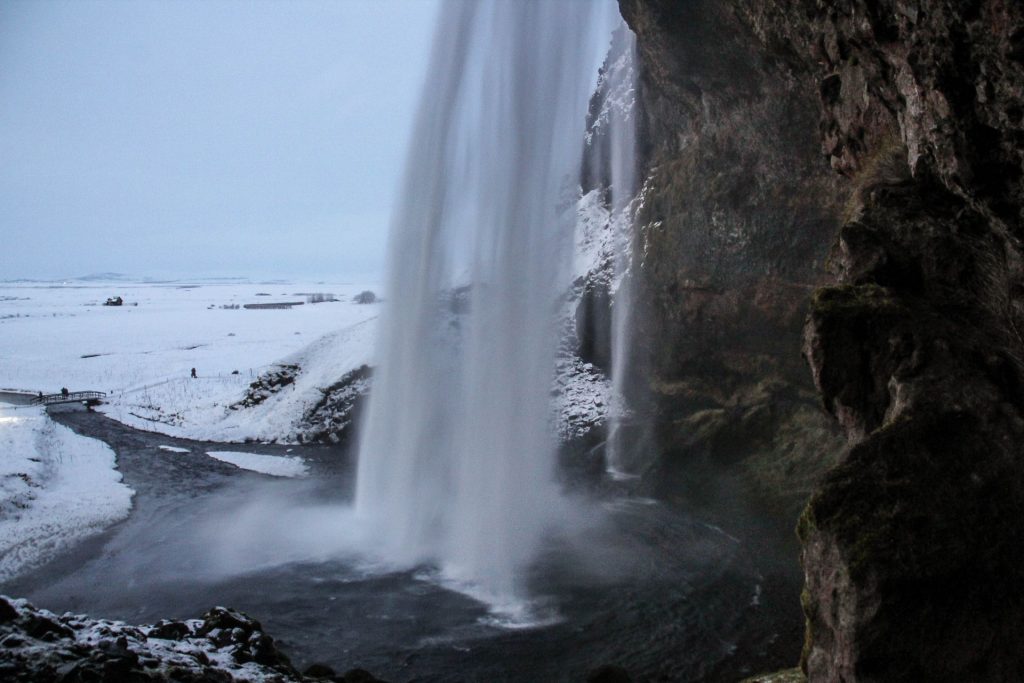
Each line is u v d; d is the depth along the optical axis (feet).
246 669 31.14
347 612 47.88
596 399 92.84
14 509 70.38
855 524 21.43
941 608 20.20
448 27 77.36
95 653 27.76
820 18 45.09
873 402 26.53
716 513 65.10
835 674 21.16
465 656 41.70
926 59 27.61
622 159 106.63
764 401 74.54
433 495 69.36
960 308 27.04
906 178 32.81
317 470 90.74
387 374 77.61
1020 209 25.17
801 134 68.39
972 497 21.58
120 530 66.69
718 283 80.53
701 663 40.52
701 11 66.33
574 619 46.16
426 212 80.33
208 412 124.47
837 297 27.48
